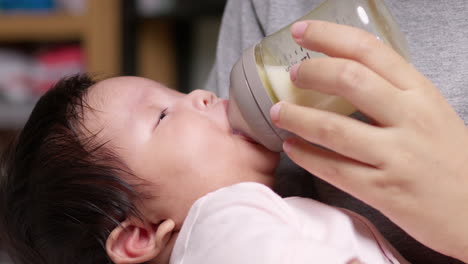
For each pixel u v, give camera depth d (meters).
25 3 1.83
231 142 0.68
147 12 1.74
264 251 0.52
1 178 0.79
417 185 0.47
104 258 0.72
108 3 1.77
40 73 1.85
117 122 0.72
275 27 0.80
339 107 0.56
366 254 0.58
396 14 0.67
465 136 0.48
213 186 0.67
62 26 1.79
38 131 0.75
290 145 0.56
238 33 0.92
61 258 0.75
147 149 0.69
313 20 0.54
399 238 0.66
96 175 0.69
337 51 0.50
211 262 0.56
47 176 0.72
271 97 0.58
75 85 0.80
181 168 0.67
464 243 0.48
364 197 0.51
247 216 0.57
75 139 0.72
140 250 0.68
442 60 0.63
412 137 0.47
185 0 1.72
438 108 0.48
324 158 0.53
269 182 0.70
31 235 0.76
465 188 0.47
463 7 0.64
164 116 0.72
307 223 0.61
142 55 1.90
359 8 0.56
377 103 0.47
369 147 0.48
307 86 0.51
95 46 1.78
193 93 0.74
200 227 0.60
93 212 0.70
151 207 0.69
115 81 0.78
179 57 1.97
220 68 0.92
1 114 1.82
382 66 0.49
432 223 0.48
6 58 1.84
